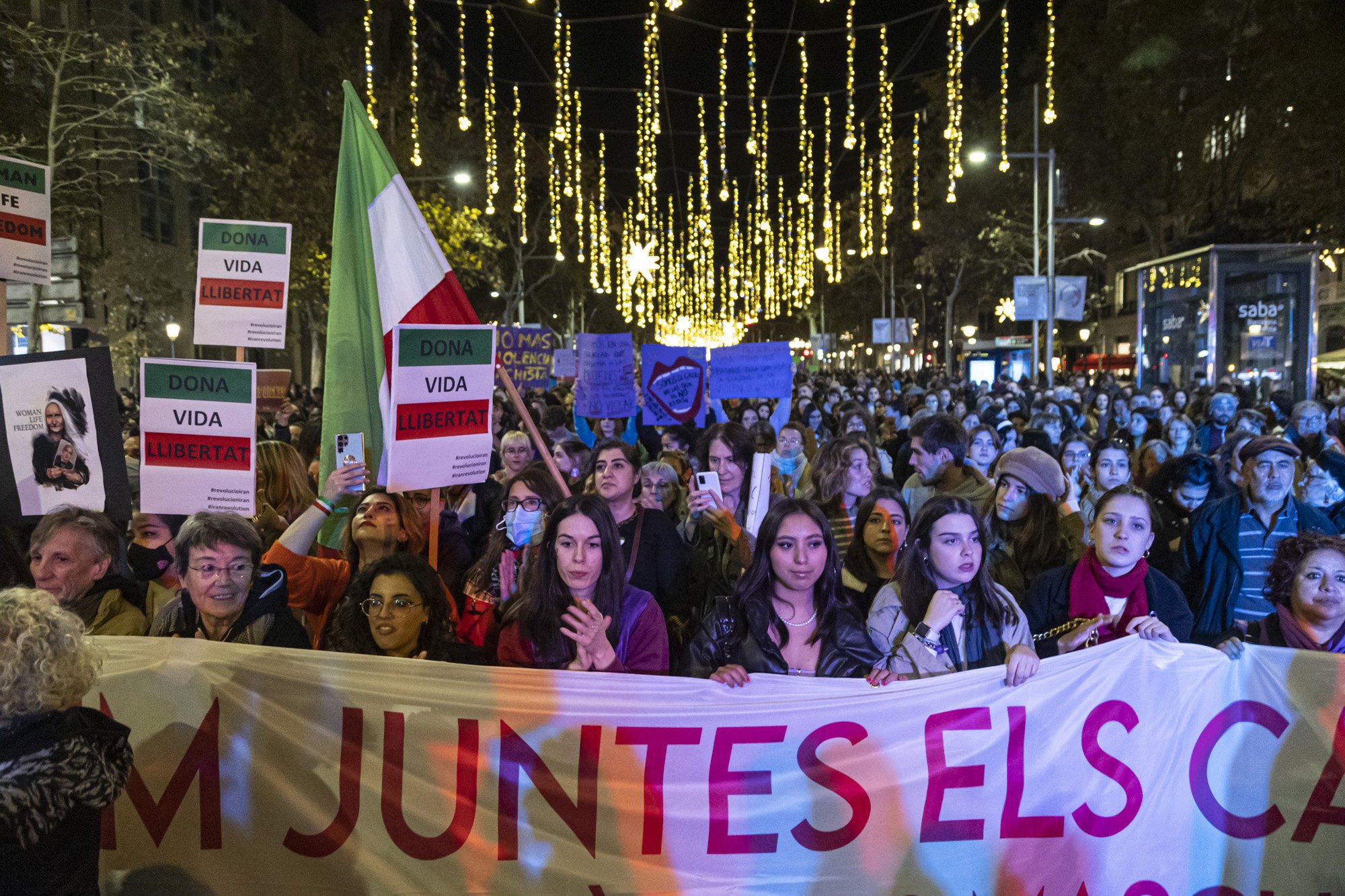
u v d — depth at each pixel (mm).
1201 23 26609
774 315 68500
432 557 5176
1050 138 31297
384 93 35438
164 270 37000
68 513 4312
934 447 6742
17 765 2641
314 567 4832
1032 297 30312
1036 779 3924
